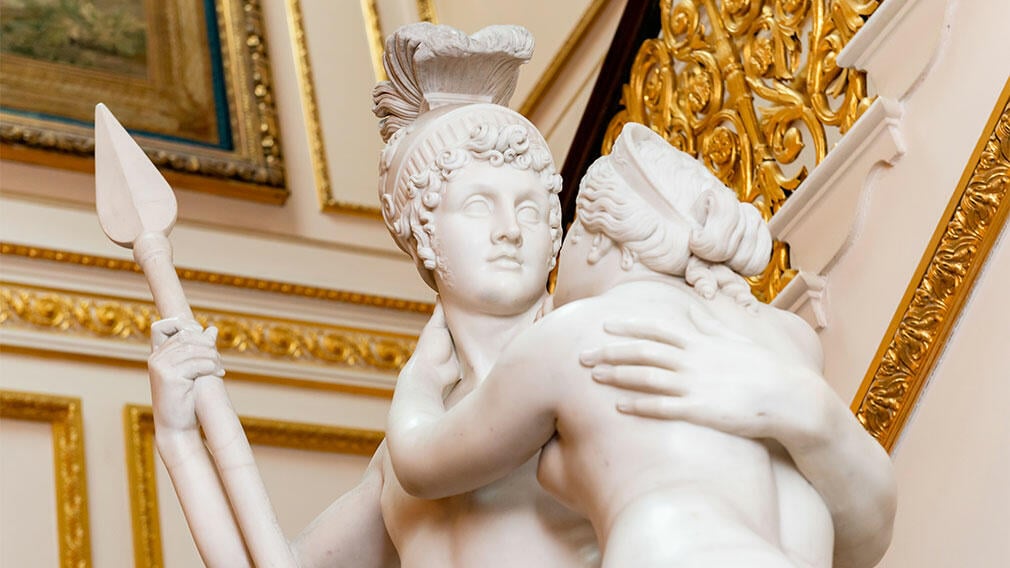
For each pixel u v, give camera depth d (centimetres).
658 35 373
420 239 153
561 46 443
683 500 113
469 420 127
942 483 242
